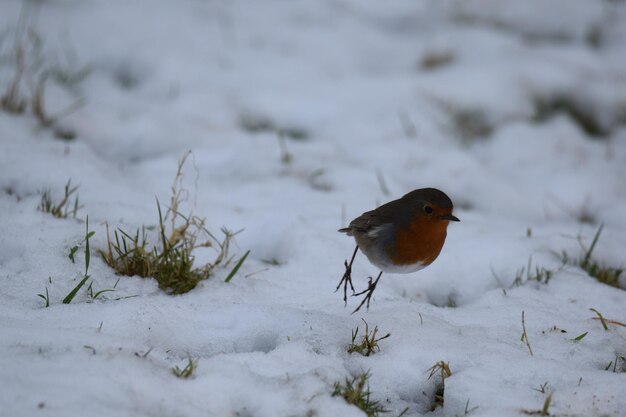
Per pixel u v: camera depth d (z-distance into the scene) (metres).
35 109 13.32
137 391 6.23
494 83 16.55
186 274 8.95
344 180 13.08
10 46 15.37
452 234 11.52
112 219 10.27
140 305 7.92
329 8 19.53
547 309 9.23
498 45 18.31
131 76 15.97
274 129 14.90
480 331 8.41
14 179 11.17
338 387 6.82
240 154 13.50
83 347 6.71
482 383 7.26
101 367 6.37
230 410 6.44
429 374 7.53
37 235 9.26
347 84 16.55
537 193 13.71
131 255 9.30
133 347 6.93
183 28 17.66
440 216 8.27
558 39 19.14
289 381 6.79
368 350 7.79
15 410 5.68
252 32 18.08
